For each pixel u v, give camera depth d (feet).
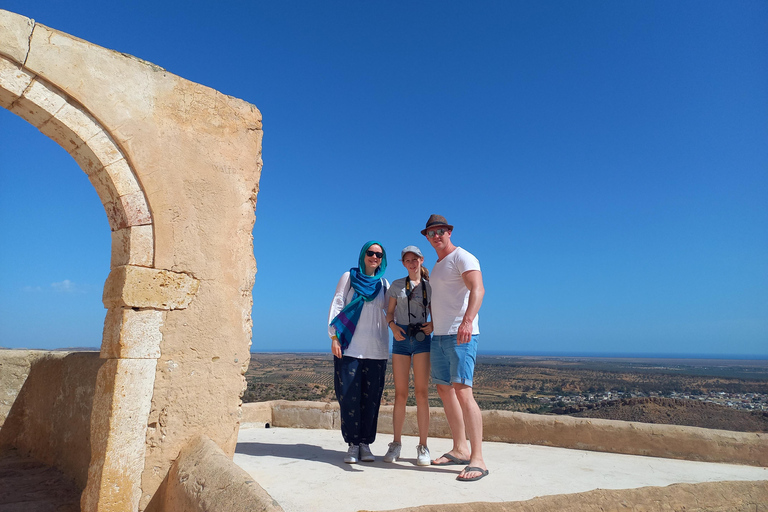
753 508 11.22
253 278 14.32
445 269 14.01
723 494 11.23
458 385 13.42
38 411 17.07
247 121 14.69
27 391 17.81
